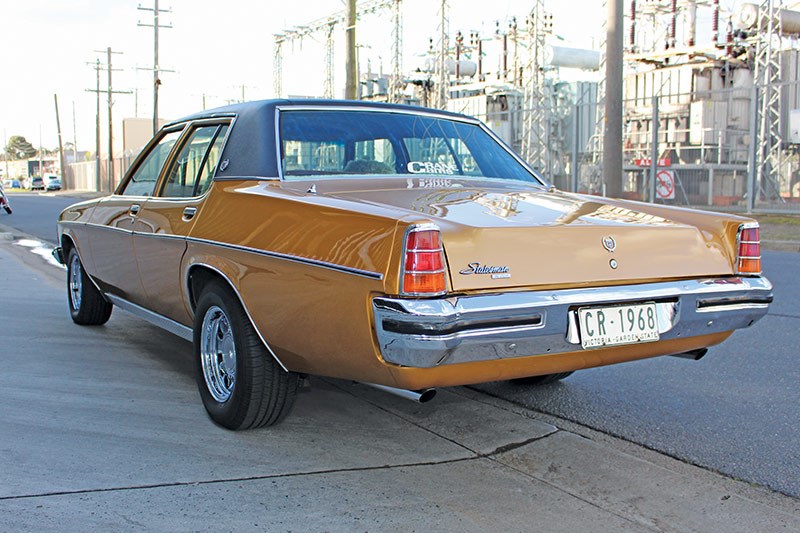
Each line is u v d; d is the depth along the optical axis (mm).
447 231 2877
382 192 3648
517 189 4121
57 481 3125
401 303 2734
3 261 11172
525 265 2967
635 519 2865
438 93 32094
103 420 3910
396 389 3098
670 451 3572
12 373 4805
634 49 33156
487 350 2857
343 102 4258
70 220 5934
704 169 20672
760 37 22750
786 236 14070
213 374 3889
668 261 3307
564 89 31375
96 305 6066
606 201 3918
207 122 4395
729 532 2775
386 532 2725
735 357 5359
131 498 2971
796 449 3594
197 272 3969
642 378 4848
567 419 4039
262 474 3232
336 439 3682
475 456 3490
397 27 37000
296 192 3555
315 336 3143
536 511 2918
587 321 3045
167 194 4539
